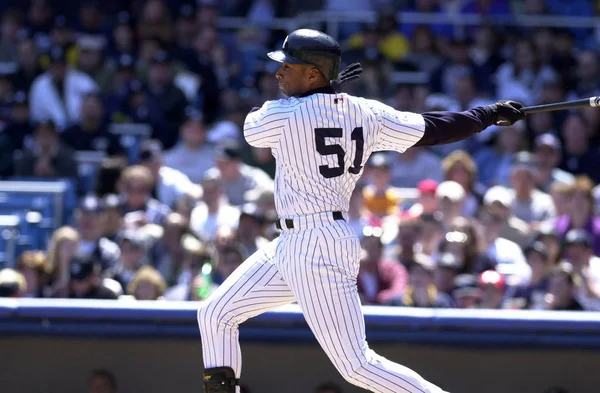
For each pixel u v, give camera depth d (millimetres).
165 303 19875
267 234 28406
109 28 46125
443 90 41406
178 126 40094
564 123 38625
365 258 25859
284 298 15320
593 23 46375
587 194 29641
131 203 31188
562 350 19500
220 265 26078
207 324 15227
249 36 46688
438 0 47000
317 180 14578
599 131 39250
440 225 28234
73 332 19844
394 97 39969
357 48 42812
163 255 28312
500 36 43938
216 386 15148
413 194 32312
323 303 14648
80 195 35531
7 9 48156
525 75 41594
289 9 49125
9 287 24688
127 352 20094
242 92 42531
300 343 19703
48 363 20172
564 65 42594
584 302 25000
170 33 45156
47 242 31469
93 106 37844
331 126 14523
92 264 24984
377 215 31219
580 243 26203
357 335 14789
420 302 24297
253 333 19766
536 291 25297
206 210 30438
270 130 14641
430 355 19703
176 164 35562
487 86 41594
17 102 39406
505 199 29312
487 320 19500
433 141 15172
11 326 19844
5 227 28953
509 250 28125
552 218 30859
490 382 19703
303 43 14664
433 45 44000
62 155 35562
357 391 20047
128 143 38188
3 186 32094
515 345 19484
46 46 45594
